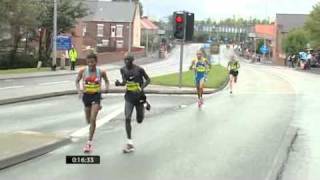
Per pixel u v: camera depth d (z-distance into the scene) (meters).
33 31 82.44
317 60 108.38
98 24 152.00
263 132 20.61
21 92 33.94
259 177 13.13
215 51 111.25
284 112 27.64
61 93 34.72
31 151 15.01
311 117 25.72
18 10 68.75
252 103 32.16
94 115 15.88
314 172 13.93
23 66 79.69
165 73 67.00
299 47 125.94
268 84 50.16
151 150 16.39
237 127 21.78
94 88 15.90
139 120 16.75
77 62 86.94
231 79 39.59
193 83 44.38
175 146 17.12
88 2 156.38
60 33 89.69
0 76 51.25
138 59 123.06
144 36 180.88
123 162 14.56
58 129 20.17
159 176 13.02
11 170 13.49
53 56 65.31
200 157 15.44
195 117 24.77
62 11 86.75
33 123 21.75
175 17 40.12
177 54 163.25
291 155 16.17
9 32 75.88
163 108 28.38
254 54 162.88
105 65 92.88
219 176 13.16
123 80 16.39
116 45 152.25
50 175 12.97
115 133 19.50
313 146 17.78
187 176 13.08
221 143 17.86
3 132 18.70
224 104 31.27
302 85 49.97
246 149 16.88
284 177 13.30
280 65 127.94
